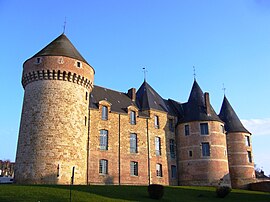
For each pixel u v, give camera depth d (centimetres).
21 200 2248
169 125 5084
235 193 3700
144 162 4475
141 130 4622
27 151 3478
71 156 3550
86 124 3978
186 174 4769
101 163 4097
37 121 3562
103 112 4347
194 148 4809
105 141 4228
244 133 5484
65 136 3569
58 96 3678
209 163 4675
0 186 2702
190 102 5244
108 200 2458
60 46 3972
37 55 3816
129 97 5066
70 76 3784
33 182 3334
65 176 3438
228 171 4794
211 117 4950
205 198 3195
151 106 4894
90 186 3084
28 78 3803
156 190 2819
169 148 4897
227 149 5372
